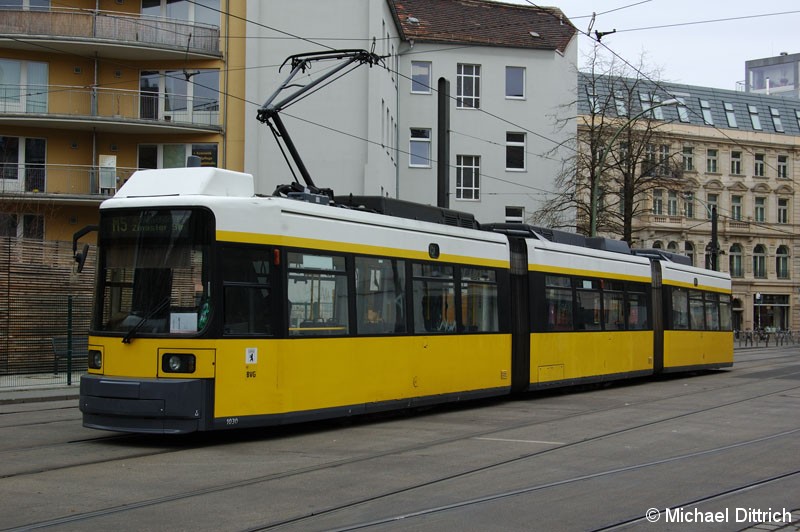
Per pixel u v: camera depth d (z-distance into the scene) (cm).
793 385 2214
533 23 4853
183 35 3431
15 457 1035
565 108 4688
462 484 889
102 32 3378
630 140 4034
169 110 3456
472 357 1580
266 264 1165
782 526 732
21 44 3325
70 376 2069
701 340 2609
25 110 3356
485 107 4541
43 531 688
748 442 1204
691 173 6494
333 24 3469
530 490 862
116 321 1134
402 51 4412
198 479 902
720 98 7012
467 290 1585
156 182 1175
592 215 3045
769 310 6812
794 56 10469
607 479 925
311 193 1317
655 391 2045
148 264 1130
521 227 1833
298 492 841
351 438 1218
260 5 3447
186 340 1093
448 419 1463
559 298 1886
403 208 1472
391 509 773
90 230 1182
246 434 1241
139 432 1086
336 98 3459
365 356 1319
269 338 1156
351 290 1302
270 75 3441
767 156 6831
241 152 3462
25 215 3353
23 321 2203
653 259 2403
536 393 1975
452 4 4738
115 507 771
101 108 3400
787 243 6894
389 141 3884
